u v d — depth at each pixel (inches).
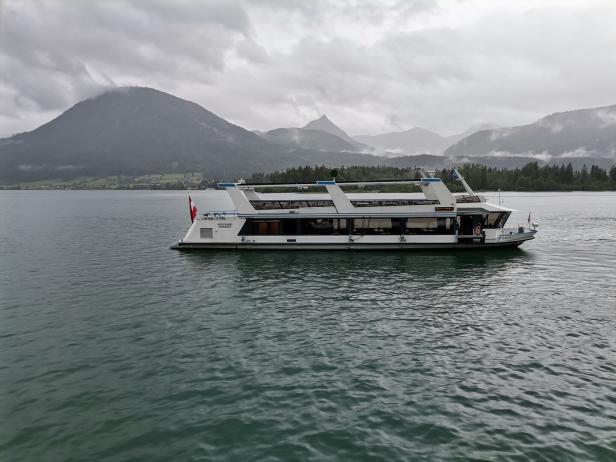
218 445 562.6
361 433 582.6
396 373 748.6
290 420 613.3
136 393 692.1
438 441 565.3
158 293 1274.6
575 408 639.8
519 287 1310.3
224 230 1973.4
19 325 1005.2
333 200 1873.8
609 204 5738.2
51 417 629.0
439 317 1035.3
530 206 5364.2
